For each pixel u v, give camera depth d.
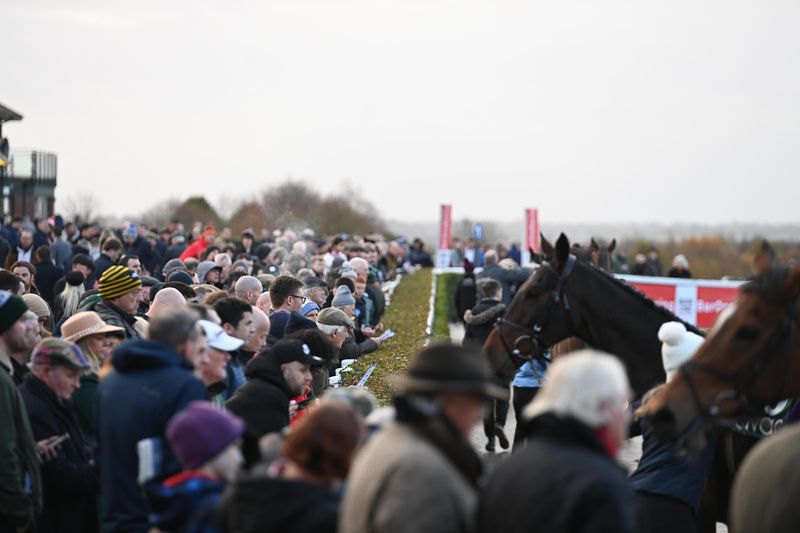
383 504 5.11
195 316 8.03
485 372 5.58
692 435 7.64
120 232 36.09
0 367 8.30
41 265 23.80
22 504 8.01
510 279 28.48
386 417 7.20
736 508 6.11
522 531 5.02
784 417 9.30
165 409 7.34
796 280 7.59
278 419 8.39
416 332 24.64
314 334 10.57
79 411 9.42
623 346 11.52
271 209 88.00
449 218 63.53
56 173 60.59
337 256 28.42
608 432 5.40
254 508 5.75
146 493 6.49
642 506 8.95
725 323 7.80
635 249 83.00
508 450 17.88
